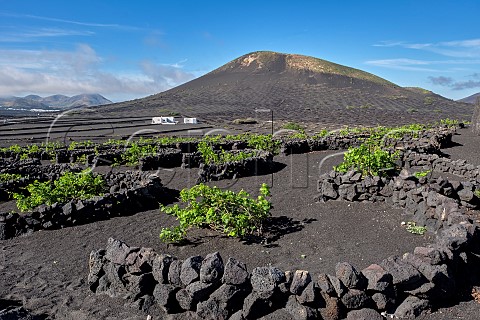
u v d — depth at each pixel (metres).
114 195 9.72
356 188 9.91
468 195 8.72
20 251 7.61
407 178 9.17
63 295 5.87
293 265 6.50
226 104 102.25
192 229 8.41
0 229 8.31
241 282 5.03
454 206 7.43
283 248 7.31
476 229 6.47
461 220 6.90
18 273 6.61
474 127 27.47
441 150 20.22
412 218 8.52
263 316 4.96
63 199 9.71
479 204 8.88
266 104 99.44
